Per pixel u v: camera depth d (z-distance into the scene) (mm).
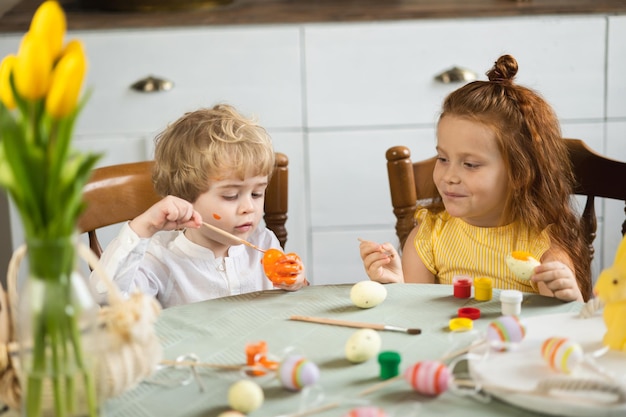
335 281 2998
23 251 1081
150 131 2838
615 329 1234
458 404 1147
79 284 1004
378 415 1061
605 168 1940
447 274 1947
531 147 1848
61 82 895
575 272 1854
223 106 1954
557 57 2838
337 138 2875
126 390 1143
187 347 1344
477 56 2826
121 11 2850
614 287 1228
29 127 939
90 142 2834
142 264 1831
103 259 1693
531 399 1109
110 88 2801
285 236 2027
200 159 1793
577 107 2885
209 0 2887
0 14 2998
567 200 1902
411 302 1495
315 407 1147
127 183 1934
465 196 1849
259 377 1233
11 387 1119
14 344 1120
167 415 1146
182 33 2777
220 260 1897
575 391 1097
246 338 1369
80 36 2760
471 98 1852
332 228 2949
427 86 2840
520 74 2850
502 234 1893
